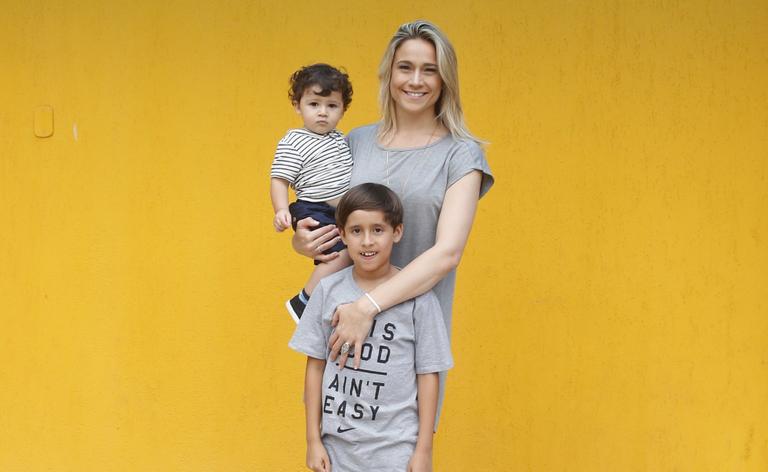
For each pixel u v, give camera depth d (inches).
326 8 190.1
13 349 198.2
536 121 185.9
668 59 183.3
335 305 125.0
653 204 184.2
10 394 198.5
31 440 198.4
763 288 182.5
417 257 125.2
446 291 132.0
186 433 194.7
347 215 122.3
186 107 192.7
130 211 194.4
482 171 127.0
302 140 134.1
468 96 186.9
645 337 184.9
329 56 189.9
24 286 197.5
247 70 191.5
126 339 195.5
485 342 187.8
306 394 128.6
